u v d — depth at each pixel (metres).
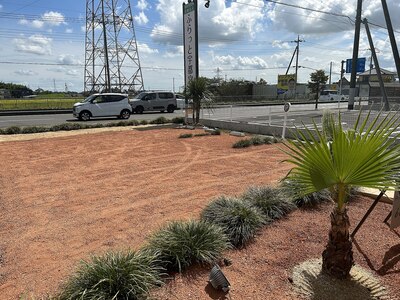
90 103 19.73
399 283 2.64
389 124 2.44
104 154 8.59
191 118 15.95
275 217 3.93
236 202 3.91
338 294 2.50
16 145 10.22
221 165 7.08
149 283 2.55
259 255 3.13
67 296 2.42
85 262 2.77
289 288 2.62
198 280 2.75
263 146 9.25
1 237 3.71
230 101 40.00
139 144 10.15
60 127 14.02
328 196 4.30
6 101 31.56
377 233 3.49
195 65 15.51
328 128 2.82
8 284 2.79
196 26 15.15
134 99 24.95
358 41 21.55
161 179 6.02
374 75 41.62
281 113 19.53
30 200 4.95
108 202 4.80
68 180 6.06
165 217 4.15
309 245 3.28
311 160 2.27
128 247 3.09
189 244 3.02
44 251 3.35
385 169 2.13
